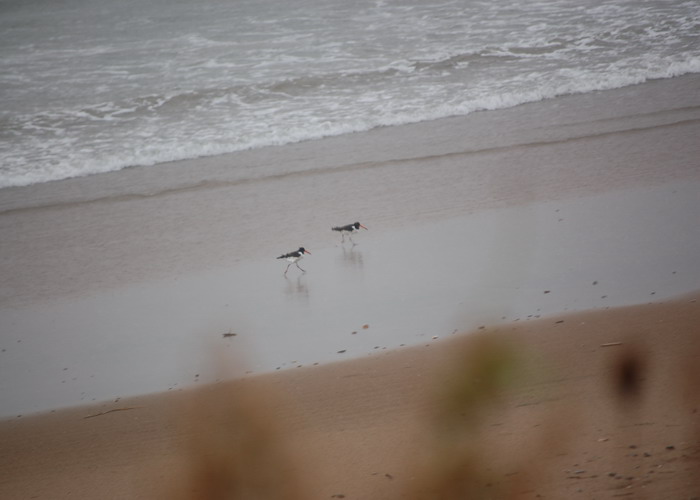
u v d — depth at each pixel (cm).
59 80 4822
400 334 2047
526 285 2261
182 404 1822
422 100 4281
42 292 2539
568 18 5456
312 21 5694
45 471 1603
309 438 1567
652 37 5025
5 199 3444
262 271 2562
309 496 1333
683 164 3156
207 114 4278
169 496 1454
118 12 6284
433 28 5384
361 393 1761
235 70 4822
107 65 5050
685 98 4072
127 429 1741
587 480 1255
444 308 2169
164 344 2144
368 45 5112
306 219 2952
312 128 4006
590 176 3106
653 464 1284
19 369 2067
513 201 2922
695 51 4731
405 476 1385
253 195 3262
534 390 1636
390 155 3594
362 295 2311
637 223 2627
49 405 1877
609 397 1575
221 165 3678
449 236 2669
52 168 3728
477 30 5297
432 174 3303
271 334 2123
